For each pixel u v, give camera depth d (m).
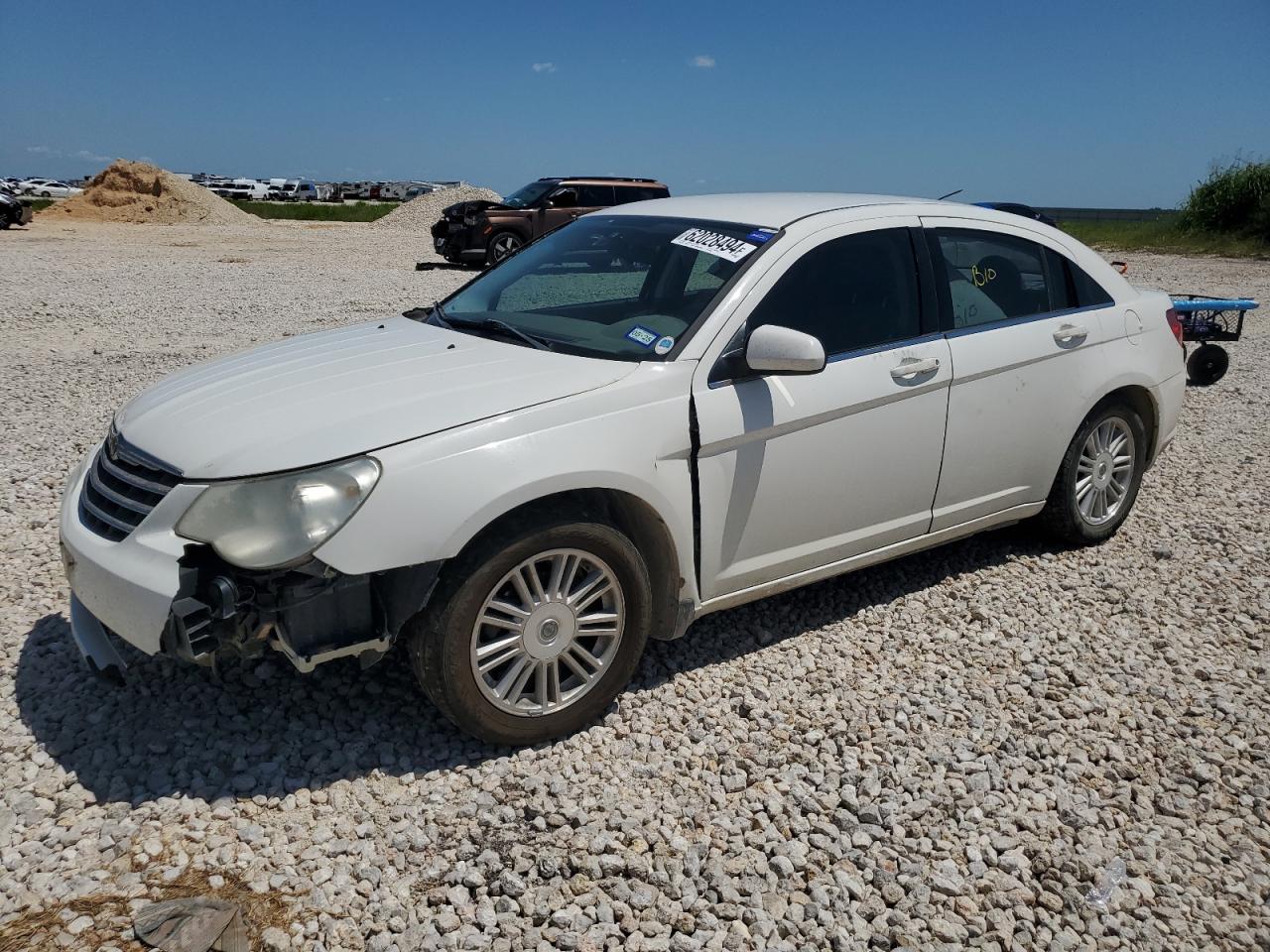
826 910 2.82
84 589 3.28
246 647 3.11
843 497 4.14
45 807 3.11
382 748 3.45
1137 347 5.20
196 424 3.38
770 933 2.74
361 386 3.53
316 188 80.38
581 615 3.52
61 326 12.05
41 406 8.09
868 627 4.46
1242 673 4.12
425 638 3.21
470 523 3.14
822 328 4.06
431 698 3.31
